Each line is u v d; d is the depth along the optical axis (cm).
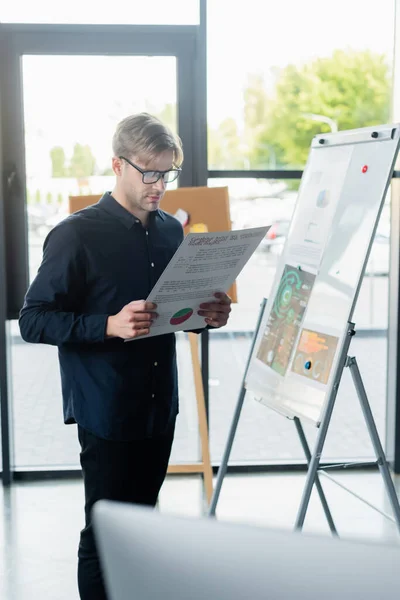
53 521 338
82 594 212
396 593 58
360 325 398
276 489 374
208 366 388
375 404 403
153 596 66
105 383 207
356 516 342
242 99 380
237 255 202
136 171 203
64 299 206
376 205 245
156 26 370
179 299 200
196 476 392
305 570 60
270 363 281
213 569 63
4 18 366
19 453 394
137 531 67
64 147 377
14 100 370
